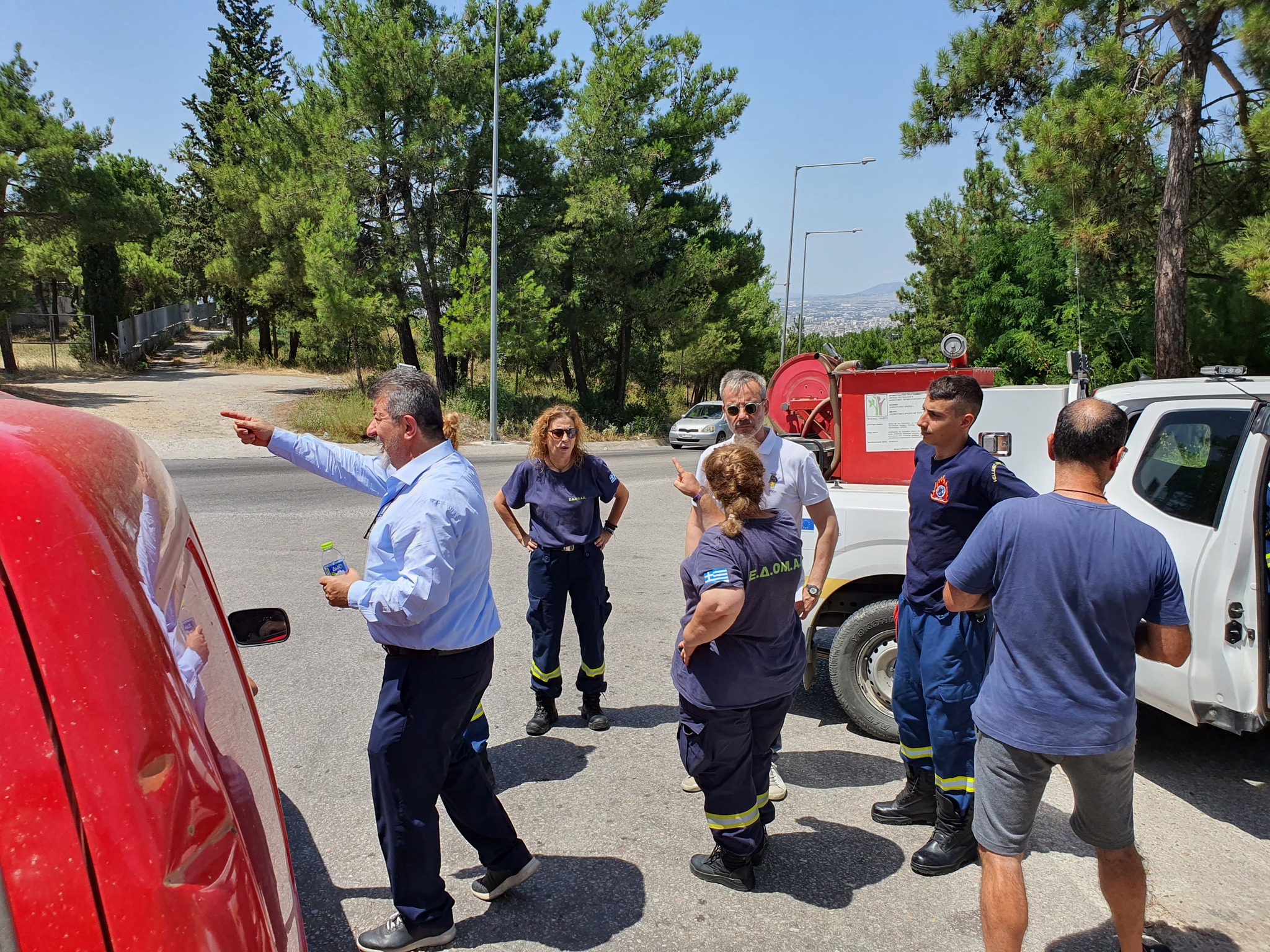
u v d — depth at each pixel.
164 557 1.47
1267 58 11.45
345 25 25.55
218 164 42.66
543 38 28.19
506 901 3.23
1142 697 3.99
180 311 50.81
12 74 21.86
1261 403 3.82
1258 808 3.95
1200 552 3.79
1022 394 4.59
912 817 3.79
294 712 4.89
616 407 34.28
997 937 2.65
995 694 2.71
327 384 30.56
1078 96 13.39
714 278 33.50
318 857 3.51
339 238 25.44
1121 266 16.03
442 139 26.28
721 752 3.19
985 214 28.56
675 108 32.75
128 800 1.06
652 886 3.33
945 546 3.46
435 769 2.87
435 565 2.68
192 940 1.06
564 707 5.07
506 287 26.52
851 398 4.89
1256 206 14.62
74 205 22.17
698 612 2.99
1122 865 2.70
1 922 1.01
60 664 1.07
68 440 1.35
